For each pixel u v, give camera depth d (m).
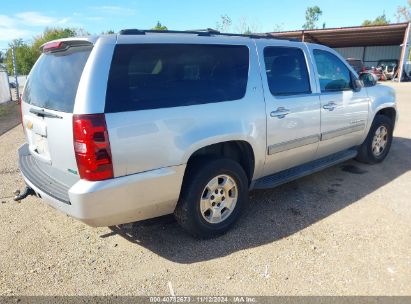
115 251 3.40
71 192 2.74
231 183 3.62
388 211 4.08
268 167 4.07
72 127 2.71
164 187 3.10
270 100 3.84
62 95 2.92
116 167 2.80
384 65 33.28
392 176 5.24
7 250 3.43
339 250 3.31
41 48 3.65
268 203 4.38
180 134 3.11
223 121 3.41
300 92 4.25
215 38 3.53
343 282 2.87
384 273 2.96
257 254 3.29
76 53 3.01
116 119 2.77
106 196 2.79
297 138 4.22
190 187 3.30
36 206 4.40
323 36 32.22
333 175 5.33
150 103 2.96
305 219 3.94
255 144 3.72
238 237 3.60
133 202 2.97
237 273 3.02
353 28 28.62
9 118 11.98
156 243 3.52
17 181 5.31
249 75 3.70
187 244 3.49
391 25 27.39
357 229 3.68
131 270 3.10
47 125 3.05
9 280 2.98
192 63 3.29
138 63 2.95
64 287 2.89
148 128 2.93
